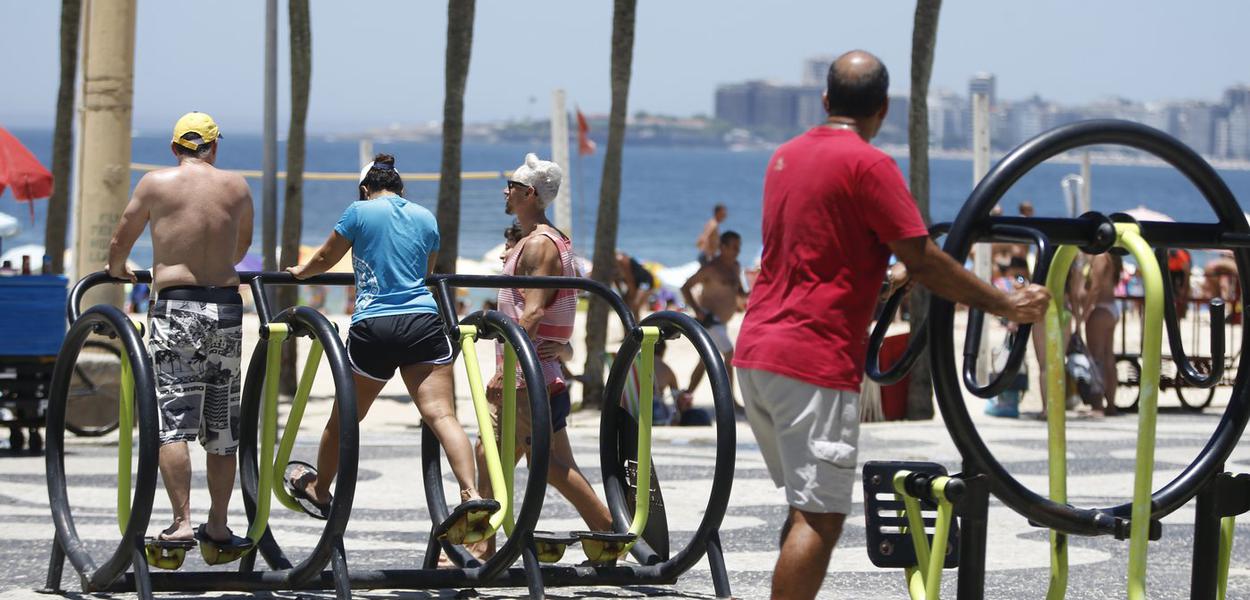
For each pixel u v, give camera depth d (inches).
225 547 767.7
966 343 561.9
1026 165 556.4
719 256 2063.2
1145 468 557.9
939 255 556.1
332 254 820.0
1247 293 610.2
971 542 559.5
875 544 588.7
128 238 783.1
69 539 802.2
